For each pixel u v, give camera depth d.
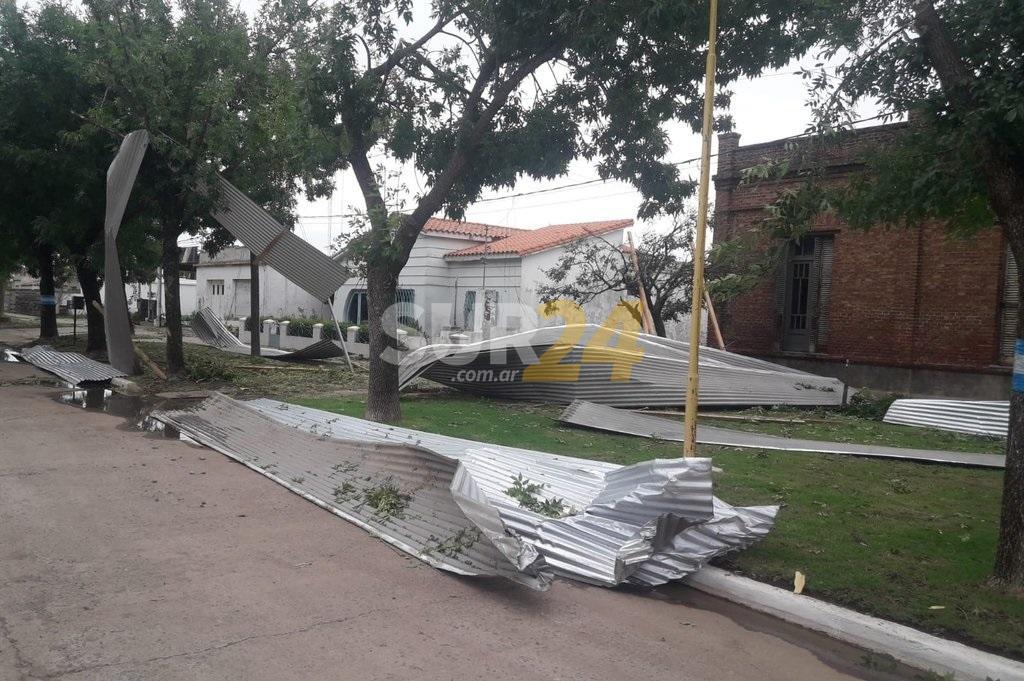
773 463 9.84
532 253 23.64
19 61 17.48
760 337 19.39
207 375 17.83
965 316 15.68
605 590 5.90
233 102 17.28
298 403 14.42
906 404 13.84
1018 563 5.54
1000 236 15.20
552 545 6.23
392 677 4.27
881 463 10.06
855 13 6.76
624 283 19.78
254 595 5.35
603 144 12.33
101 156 18.12
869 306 17.14
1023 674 4.39
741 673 4.61
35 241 20.75
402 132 12.34
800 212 7.20
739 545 6.17
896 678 4.64
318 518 7.33
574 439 11.13
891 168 6.88
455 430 11.65
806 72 7.16
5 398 14.45
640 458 9.84
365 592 5.51
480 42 12.16
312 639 4.70
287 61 17.84
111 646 4.46
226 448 10.27
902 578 5.80
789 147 7.45
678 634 5.14
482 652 4.66
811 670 4.70
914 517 7.50
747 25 10.47
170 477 8.69
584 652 4.77
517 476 7.83
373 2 12.02
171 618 4.89
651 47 11.15
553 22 10.73
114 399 14.88
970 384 15.61
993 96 5.54
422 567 6.08
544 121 11.58
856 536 6.82
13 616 4.81
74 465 9.06
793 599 5.48
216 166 16.59
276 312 34.75
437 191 12.16
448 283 26.06
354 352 25.11
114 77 16.16
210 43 16.25
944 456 10.29
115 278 16.42
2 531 6.48
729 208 18.89
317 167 13.14
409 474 7.34
